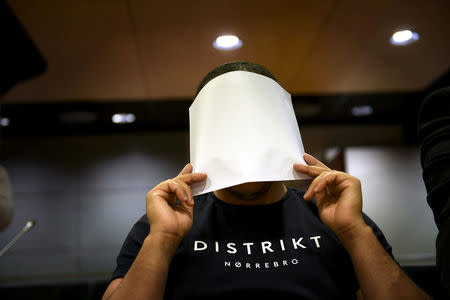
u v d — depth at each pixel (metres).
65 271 3.12
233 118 0.67
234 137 0.66
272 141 0.66
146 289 0.58
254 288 0.62
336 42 2.07
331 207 0.67
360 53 2.19
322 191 0.69
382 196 2.79
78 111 2.98
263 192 0.72
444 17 1.84
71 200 3.29
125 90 2.63
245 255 0.66
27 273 3.10
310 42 2.06
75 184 3.33
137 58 2.19
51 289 1.34
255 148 0.65
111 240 3.23
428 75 2.48
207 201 0.77
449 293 0.44
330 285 0.63
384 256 0.61
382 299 0.58
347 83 2.61
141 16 1.79
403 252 2.54
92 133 3.42
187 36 1.97
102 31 1.90
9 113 2.96
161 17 1.81
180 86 2.58
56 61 2.19
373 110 3.15
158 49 2.09
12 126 3.21
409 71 2.42
